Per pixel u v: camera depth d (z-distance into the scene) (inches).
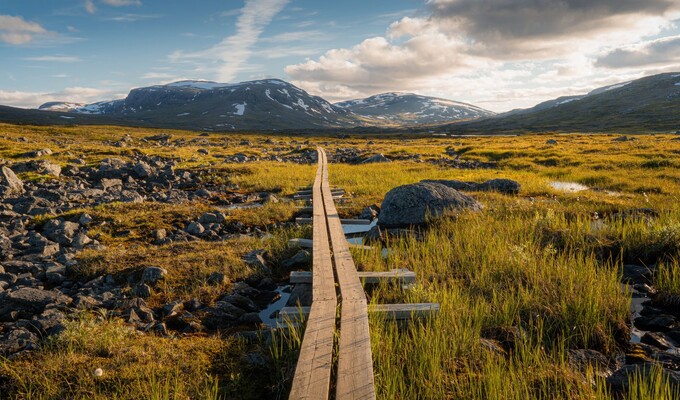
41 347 241.8
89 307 313.6
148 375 212.1
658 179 934.4
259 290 378.9
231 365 230.1
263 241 510.3
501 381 207.8
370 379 186.2
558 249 461.4
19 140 2474.2
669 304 331.6
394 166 1387.8
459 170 1235.9
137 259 421.7
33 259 434.0
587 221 545.3
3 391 200.4
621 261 429.4
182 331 285.6
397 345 245.8
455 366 229.8
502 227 526.3
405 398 200.1
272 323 295.0
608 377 223.5
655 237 448.5
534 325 286.5
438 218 585.9
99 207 689.0
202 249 466.3
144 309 310.5
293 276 352.5
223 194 924.6
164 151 1963.6
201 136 4963.1
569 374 220.7
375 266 394.6
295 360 226.7
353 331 232.1
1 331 268.5
